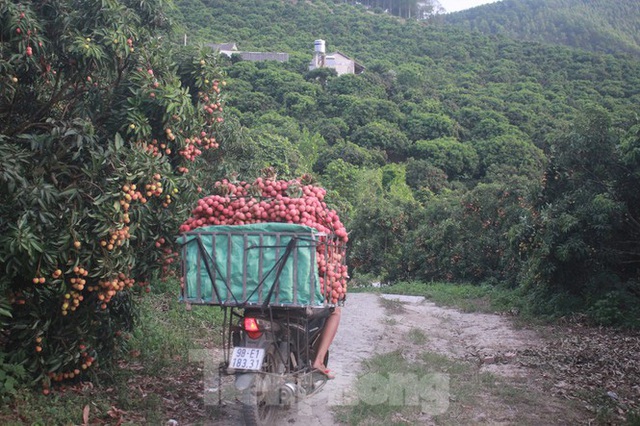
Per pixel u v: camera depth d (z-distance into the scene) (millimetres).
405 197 45312
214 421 5609
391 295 16219
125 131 6418
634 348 8945
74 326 6082
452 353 8883
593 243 11914
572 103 71938
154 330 8484
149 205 6391
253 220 5734
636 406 6348
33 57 6133
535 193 13359
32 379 5930
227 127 10531
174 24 7926
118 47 6395
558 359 8344
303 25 106938
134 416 5605
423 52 97000
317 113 62375
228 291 5395
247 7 107875
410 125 61500
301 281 5305
